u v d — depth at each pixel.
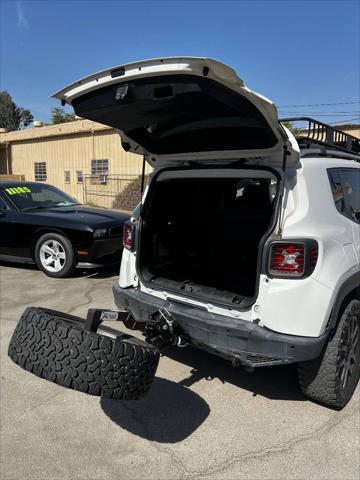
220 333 2.74
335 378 2.84
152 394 3.19
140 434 2.73
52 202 7.43
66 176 20.86
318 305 2.60
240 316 2.79
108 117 2.83
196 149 3.07
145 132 3.18
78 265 6.27
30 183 7.57
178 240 3.77
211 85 2.23
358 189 3.55
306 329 2.59
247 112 2.37
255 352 2.65
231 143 2.85
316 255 2.63
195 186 3.88
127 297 3.31
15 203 6.81
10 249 6.71
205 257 3.95
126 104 2.54
